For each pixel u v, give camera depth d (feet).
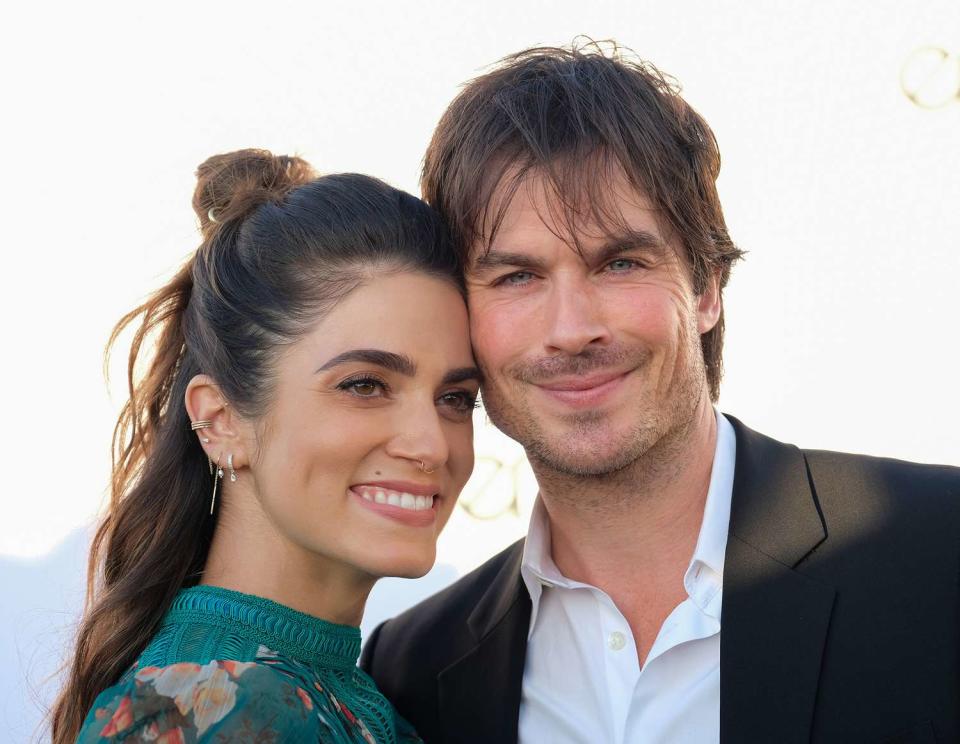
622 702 9.20
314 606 8.70
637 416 9.02
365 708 8.68
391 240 8.63
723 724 8.39
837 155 14.38
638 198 9.05
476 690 9.76
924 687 8.13
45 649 13.88
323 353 8.28
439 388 8.75
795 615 8.55
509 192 8.93
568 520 9.61
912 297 14.20
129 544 8.99
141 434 9.37
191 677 7.59
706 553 9.11
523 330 8.98
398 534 8.39
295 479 8.33
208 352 8.74
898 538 8.71
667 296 9.05
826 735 8.19
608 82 9.17
